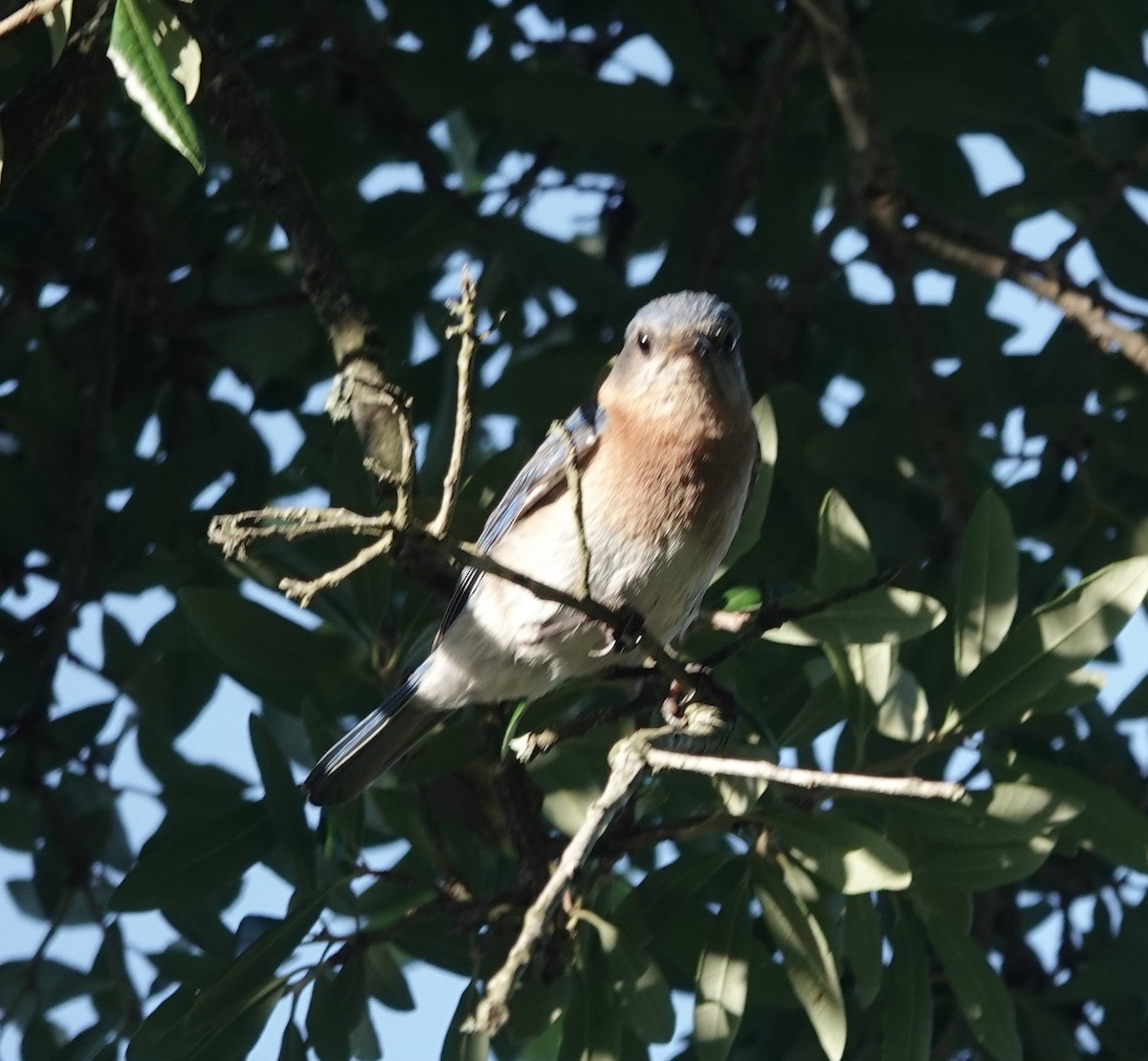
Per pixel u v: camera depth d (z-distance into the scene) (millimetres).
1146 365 6652
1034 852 5270
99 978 6695
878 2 7172
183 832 5816
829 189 8508
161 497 6891
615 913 5605
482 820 6137
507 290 7965
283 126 7266
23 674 6824
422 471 6070
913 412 6887
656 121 7199
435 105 7262
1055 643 5398
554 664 5801
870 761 6027
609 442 5875
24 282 7367
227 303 7473
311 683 6082
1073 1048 6438
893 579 5242
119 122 7832
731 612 5578
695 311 6039
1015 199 7191
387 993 6168
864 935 5320
